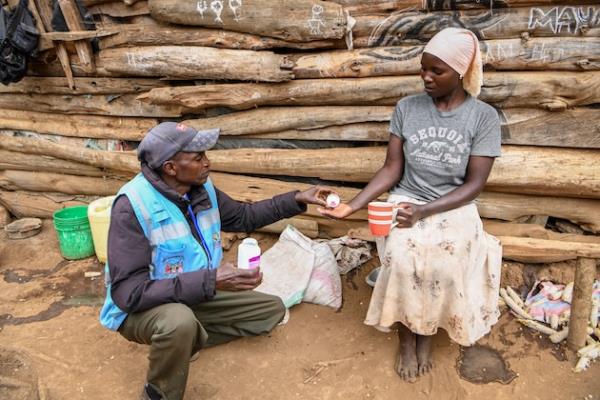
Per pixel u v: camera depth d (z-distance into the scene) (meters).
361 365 2.68
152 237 2.20
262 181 3.74
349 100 3.26
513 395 2.46
